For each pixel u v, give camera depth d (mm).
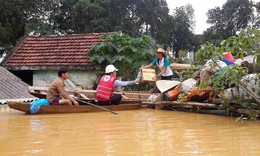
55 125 6332
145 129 5812
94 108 8758
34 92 9938
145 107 10047
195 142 4648
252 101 7117
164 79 10367
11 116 7828
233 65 6859
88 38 17016
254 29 6879
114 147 4328
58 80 8609
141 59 15125
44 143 4602
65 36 17531
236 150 4156
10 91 11820
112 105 9031
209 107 8023
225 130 5707
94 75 15461
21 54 16828
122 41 15055
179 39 39375
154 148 4266
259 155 3896
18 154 3984
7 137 5074
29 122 6777
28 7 24047
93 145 4453
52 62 15875
